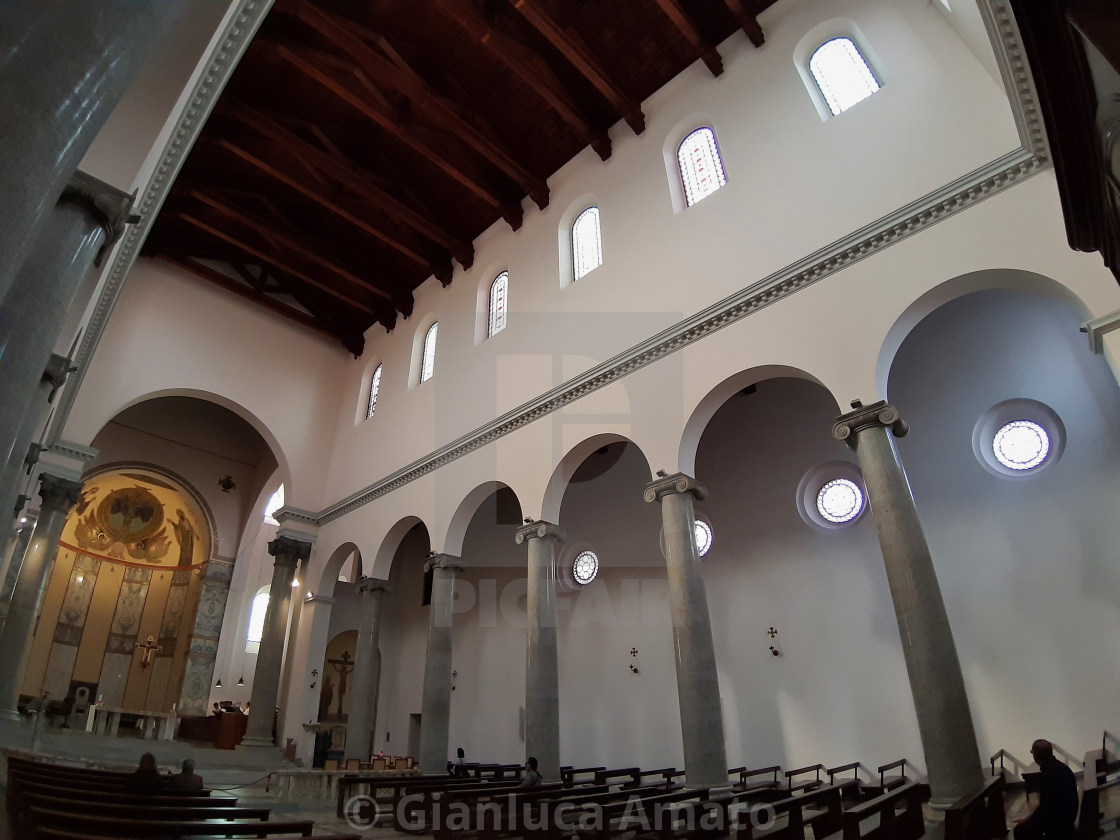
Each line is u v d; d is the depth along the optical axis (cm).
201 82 842
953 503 1097
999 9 652
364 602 1664
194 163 1658
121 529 2505
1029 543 1010
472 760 1741
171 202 1725
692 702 926
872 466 838
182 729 2044
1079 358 1020
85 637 2345
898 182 962
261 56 1432
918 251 907
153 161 816
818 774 1136
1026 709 958
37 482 1577
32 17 256
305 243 1825
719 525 1399
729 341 1077
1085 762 792
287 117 1541
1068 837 515
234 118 1505
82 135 261
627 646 1489
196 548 2447
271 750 1686
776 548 1305
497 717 1733
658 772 1241
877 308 920
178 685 2192
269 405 2002
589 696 1512
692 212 1246
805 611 1235
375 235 1877
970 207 879
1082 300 760
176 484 2305
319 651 1797
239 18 816
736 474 1403
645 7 1352
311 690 1742
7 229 227
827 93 1154
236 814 547
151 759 775
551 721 1129
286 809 1103
